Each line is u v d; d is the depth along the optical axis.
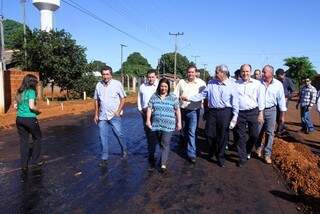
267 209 6.49
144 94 9.24
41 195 6.95
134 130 14.70
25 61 28.83
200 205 6.61
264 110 9.34
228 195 7.13
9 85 20.23
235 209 6.46
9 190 7.20
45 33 29.48
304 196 7.05
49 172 8.41
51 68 29.23
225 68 8.63
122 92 9.39
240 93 9.01
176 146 11.47
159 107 8.48
